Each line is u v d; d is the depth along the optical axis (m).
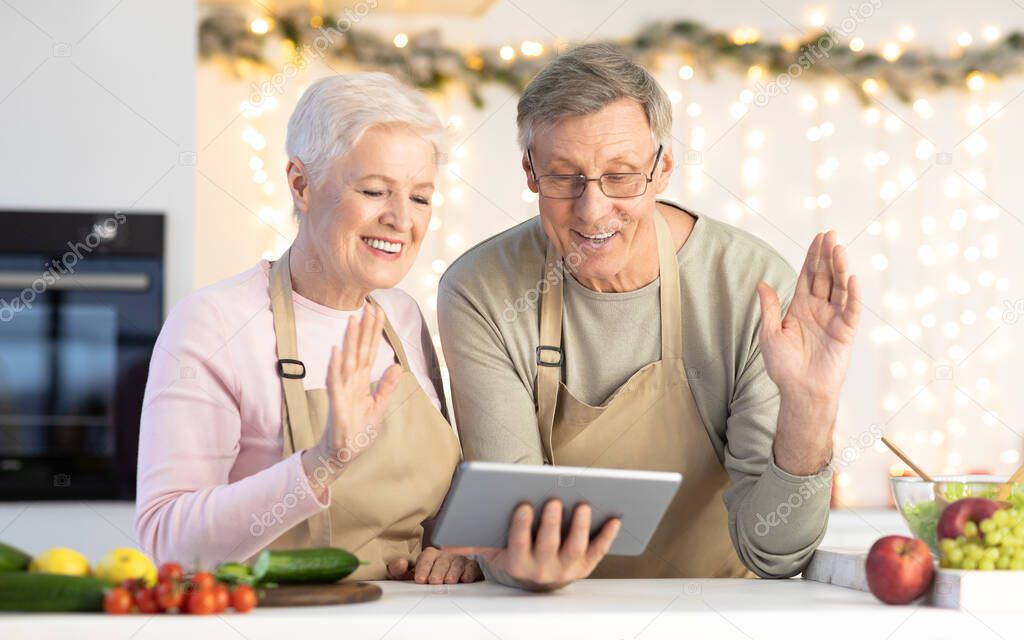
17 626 1.07
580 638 1.15
